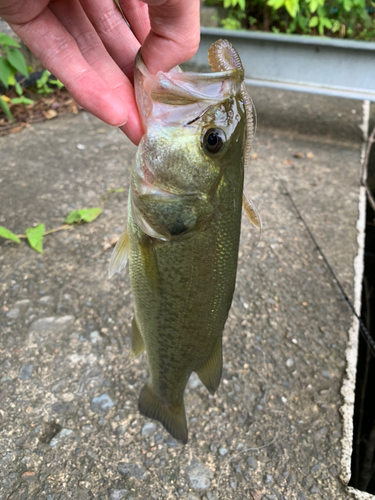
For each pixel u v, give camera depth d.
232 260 0.23
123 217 0.56
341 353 0.39
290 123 0.82
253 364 0.38
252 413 0.34
